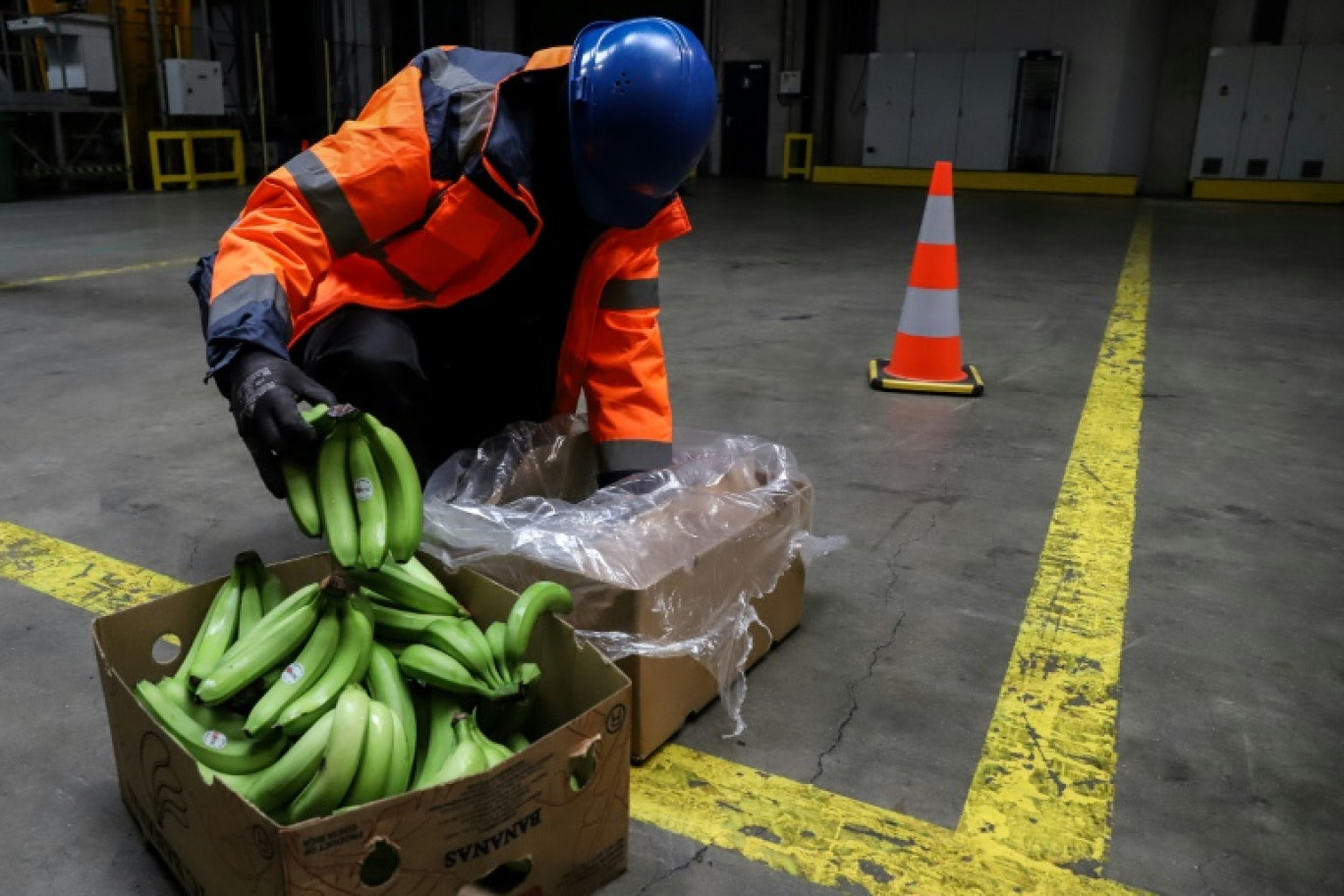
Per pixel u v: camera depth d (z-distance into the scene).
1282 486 2.94
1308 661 1.97
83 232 8.52
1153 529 2.61
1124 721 1.75
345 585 1.34
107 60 11.86
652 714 1.59
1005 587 2.27
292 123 15.27
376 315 1.89
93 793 1.53
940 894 1.36
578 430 2.11
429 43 19.22
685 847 1.43
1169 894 1.36
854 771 1.61
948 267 3.91
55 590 2.17
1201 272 7.13
